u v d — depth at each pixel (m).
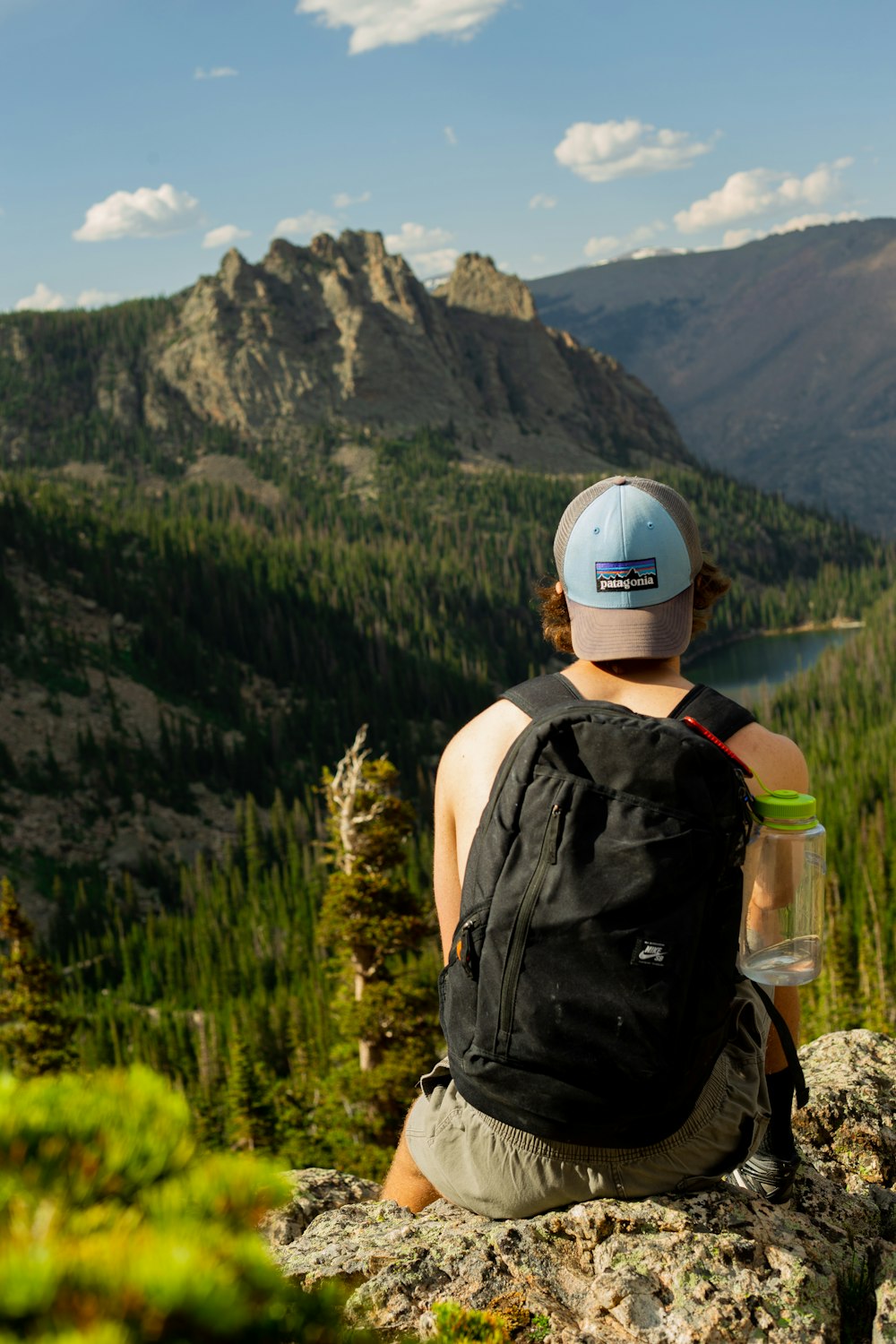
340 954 29.23
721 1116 3.02
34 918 156.50
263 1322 1.28
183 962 125.06
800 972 2.85
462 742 3.19
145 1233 1.24
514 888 2.64
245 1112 35.84
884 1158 4.38
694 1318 2.78
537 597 3.47
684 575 3.07
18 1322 1.07
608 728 2.64
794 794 2.81
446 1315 2.33
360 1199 4.90
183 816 187.38
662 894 2.52
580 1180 3.00
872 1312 2.98
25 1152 1.36
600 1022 2.55
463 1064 2.83
